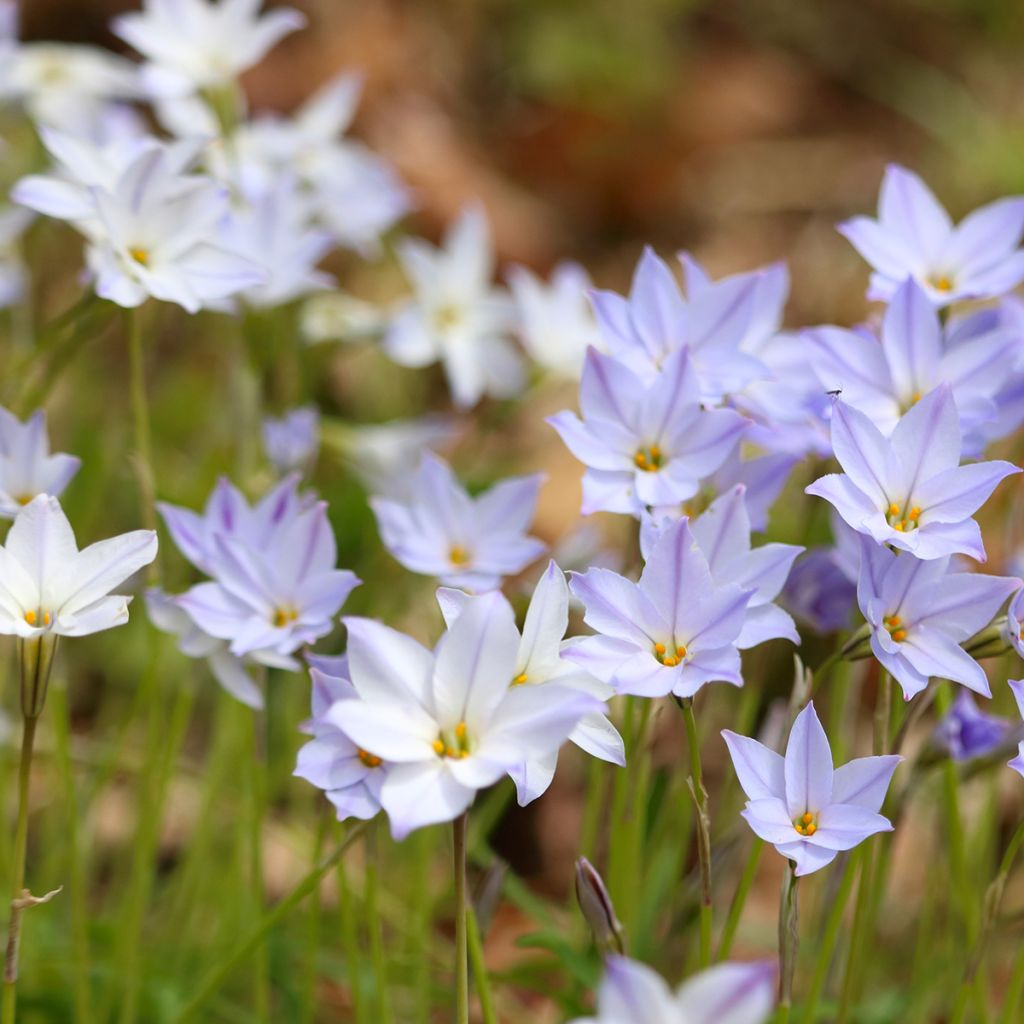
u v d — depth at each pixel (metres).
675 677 0.79
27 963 0.91
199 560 0.86
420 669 0.78
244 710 0.88
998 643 0.81
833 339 0.84
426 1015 0.91
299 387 1.03
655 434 0.83
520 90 1.83
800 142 1.79
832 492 0.80
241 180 0.98
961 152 1.67
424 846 0.93
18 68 1.02
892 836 0.88
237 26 0.98
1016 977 0.86
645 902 0.91
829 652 0.90
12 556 0.80
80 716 1.11
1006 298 0.89
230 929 0.94
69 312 0.87
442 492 0.88
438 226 1.64
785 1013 0.80
